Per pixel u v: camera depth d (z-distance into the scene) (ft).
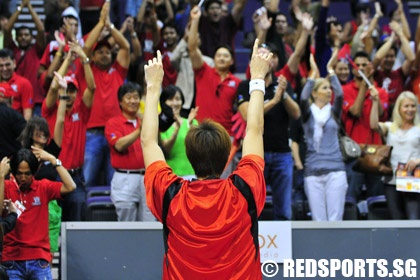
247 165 35.58
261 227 59.06
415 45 96.02
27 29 95.76
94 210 72.28
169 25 93.30
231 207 34.60
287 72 80.79
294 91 81.87
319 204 71.15
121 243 58.90
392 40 90.63
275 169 70.74
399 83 92.89
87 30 99.14
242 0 93.97
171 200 34.86
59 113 68.44
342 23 119.03
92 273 58.70
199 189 34.91
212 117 78.07
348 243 59.41
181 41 85.10
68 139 71.26
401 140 72.18
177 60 84.94
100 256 58.80
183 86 85.05
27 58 91.97
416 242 59.57
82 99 72.59
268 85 71.97
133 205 69.31
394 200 71.36
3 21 99.86
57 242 66.03
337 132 71.97
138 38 94.43
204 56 88.84
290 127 77.82
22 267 58.44
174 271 34.63
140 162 69.36
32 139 64.18
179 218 34.58
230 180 35.19
